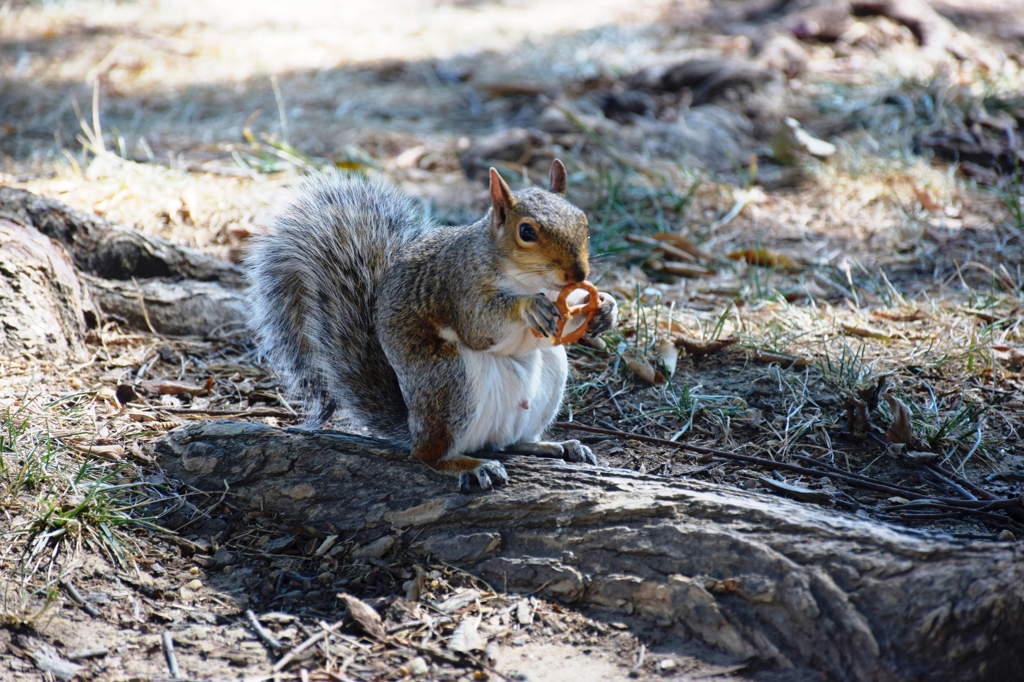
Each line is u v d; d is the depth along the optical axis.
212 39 25.06
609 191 15.33
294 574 7.34
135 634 6.70
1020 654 5.77
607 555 6.98
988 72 21.03
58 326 9.95
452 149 17.61
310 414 9.34
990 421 9.48
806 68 21.64
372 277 8.76
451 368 7.86
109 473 8.04
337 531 7.64
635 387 10.22
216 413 9.41
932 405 9.58
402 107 20.34
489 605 6.97
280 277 9.20
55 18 25.91
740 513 6.90
